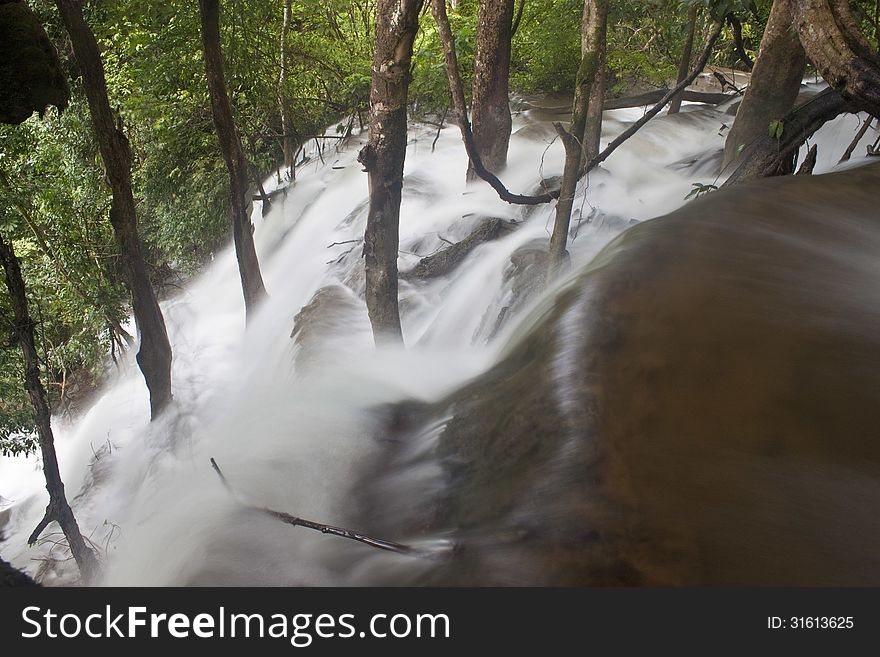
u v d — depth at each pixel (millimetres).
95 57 7926
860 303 4270
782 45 9984
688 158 13117
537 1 19047
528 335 4758
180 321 13719
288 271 13867
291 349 8758
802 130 7656
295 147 17750
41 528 7262
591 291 4410
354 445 4277
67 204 13883
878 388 3492
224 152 10000
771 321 4008
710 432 3275
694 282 4406
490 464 3480
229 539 3568
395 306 7754
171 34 14211
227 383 10195
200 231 15781
